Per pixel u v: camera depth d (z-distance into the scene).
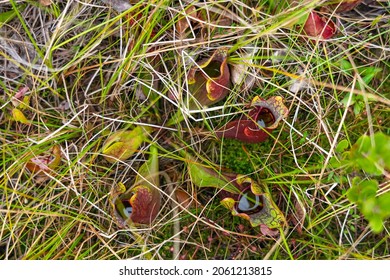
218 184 0.87
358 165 0.82
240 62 0.88
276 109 0.84
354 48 0.90
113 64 0.91
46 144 0.90
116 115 0.90
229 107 0.90
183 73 0.88
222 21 0.90
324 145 0.90
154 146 0.88
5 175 0.89
